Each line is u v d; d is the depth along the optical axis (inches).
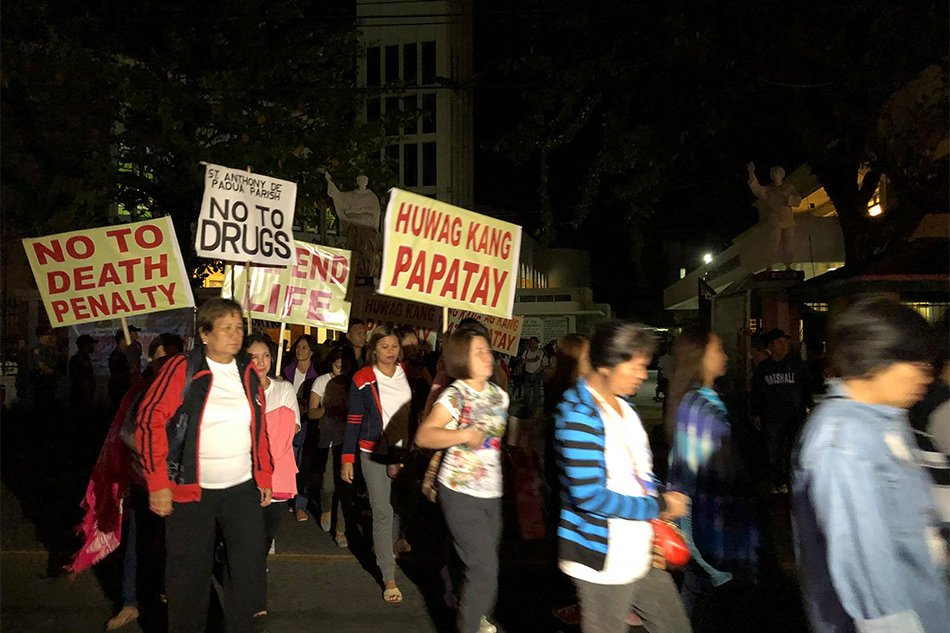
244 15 690.8
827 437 109.7
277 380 273.7
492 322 425.4
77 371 615.8
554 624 234.7
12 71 636.1
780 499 365.1
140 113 679.7
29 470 497.4
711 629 188.2
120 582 271.6
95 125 700.7
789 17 519.8
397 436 257.6
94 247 289.9
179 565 189.8
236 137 704.4
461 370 199.8
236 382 199.8
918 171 495.8
